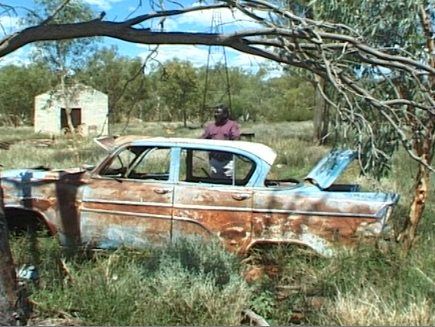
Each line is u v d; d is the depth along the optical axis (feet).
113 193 23.97
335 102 16.02
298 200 23.16
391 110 15.05
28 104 195.83
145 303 17.60
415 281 19.48
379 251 22.15
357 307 17.44
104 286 18.10
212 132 32.55
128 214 23.77
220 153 24.08
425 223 27.71
